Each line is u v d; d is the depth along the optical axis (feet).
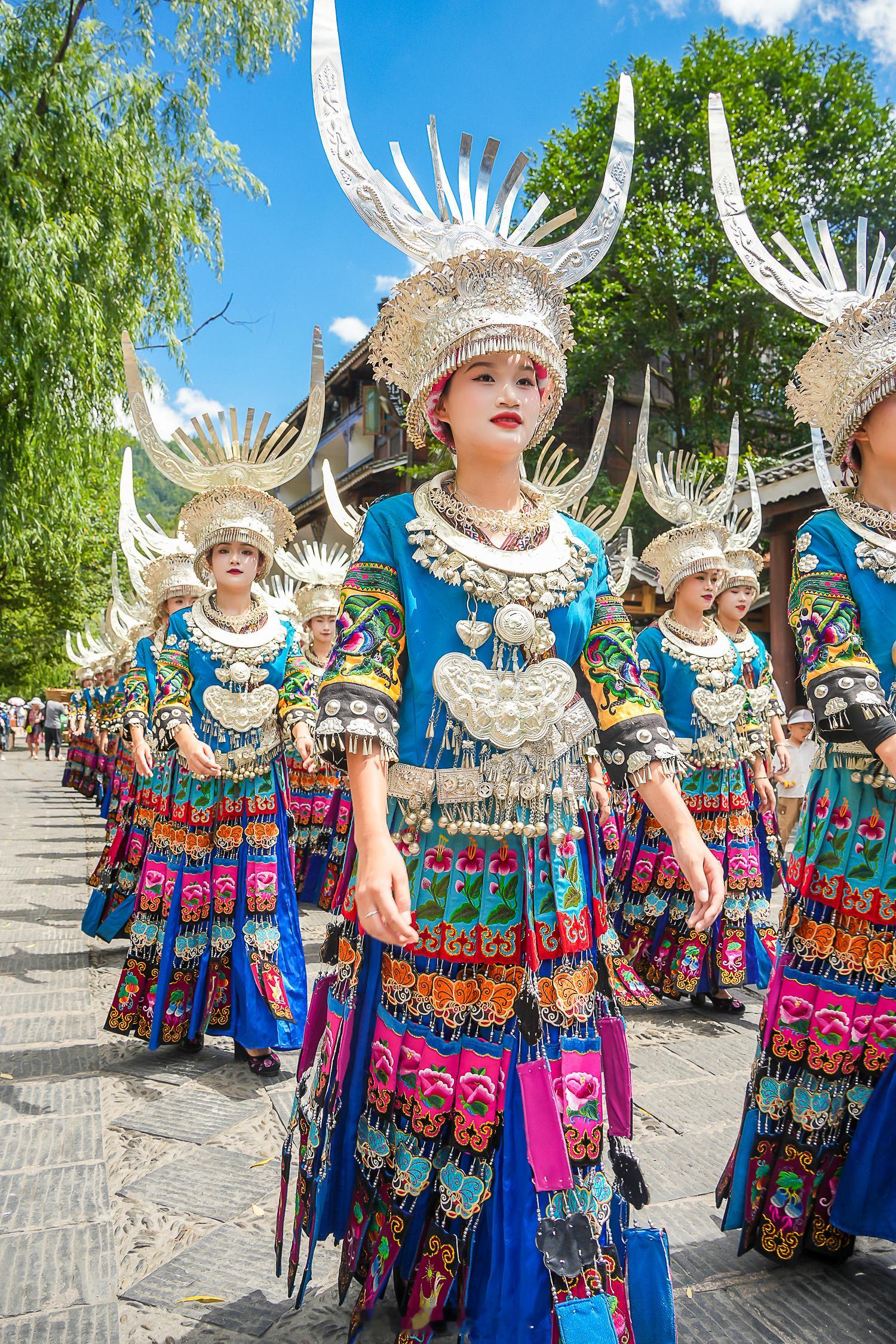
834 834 6.91
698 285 47.26
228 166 39.60
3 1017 13.23
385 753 5.05
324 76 5.68
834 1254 6.95
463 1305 5.08
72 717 51.19
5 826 38.68
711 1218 7.79
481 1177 5.09
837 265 7.69
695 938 13.97
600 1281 4.89
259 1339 6.04
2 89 34.73
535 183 51.57
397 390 6.38
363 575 5.41
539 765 5.32
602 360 49.47
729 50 52.49
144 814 16.60
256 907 11.41
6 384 35.45
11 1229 7.48
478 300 5.38
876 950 6.66
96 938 18.15
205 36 38.29
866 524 6.82
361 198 5.68
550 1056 5.21
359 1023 5.62
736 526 18.72
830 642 6.45
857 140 51.67
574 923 5.40
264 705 11.60
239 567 11.82
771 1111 6.97
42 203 33.76
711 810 14.23
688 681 14.44
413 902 5.38
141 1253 7.14
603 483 48.73
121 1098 10.27
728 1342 6.09
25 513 37.32
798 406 7.64
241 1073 11.14
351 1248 5.46
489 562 5.33
